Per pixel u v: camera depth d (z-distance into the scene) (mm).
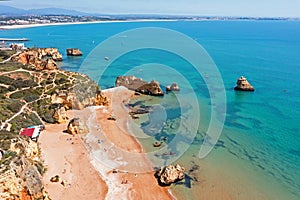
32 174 39781
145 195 44281
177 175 47562
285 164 53031
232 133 66000
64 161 52250
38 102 74500
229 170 51062
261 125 70625
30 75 89250
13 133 51031
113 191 44906
